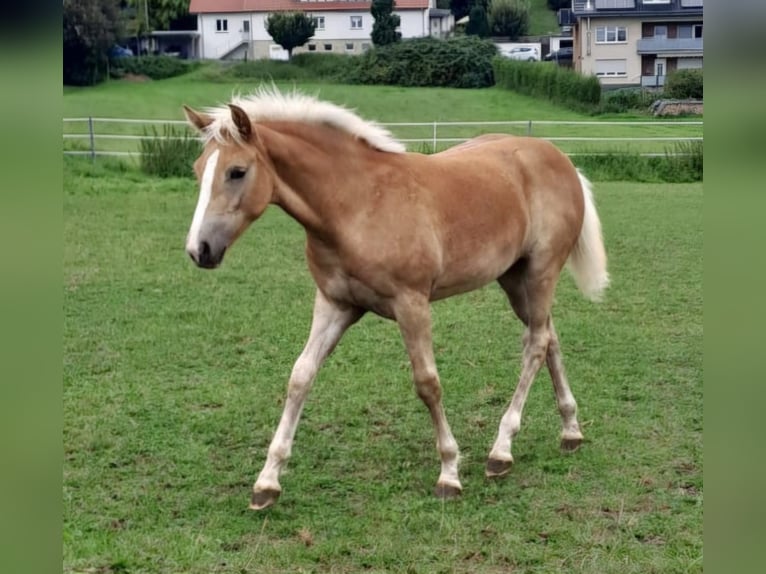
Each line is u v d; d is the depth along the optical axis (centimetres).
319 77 4403
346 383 638
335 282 451
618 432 552
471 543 414
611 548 408
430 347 455
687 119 3178
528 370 506
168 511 448
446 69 4312
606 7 4803
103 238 1149
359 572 391
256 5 5597
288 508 452
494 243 482
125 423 561
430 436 550
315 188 432
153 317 798
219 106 435
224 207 407
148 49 5459
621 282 959
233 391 621
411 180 454
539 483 481
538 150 529
